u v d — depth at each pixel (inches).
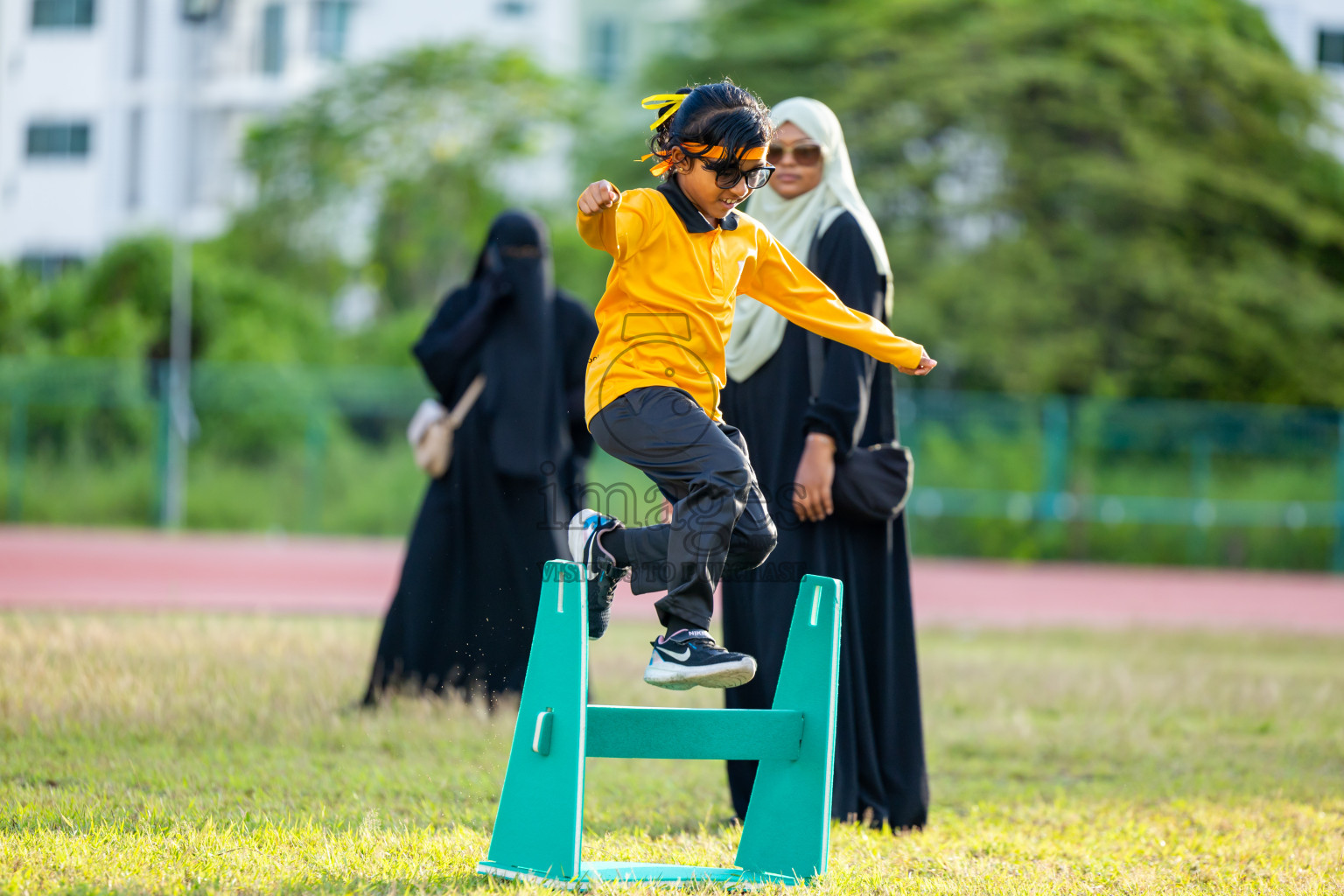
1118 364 2070.6
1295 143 2193.7
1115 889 355.6
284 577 1352.1
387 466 1966.0
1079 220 2158.0
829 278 446.0
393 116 2711.6
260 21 2989.7
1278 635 1052.5
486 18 3058.6
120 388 1923.0
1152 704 683.4
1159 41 2162.9
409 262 2689.5
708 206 334.0
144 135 2955.2
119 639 688.4
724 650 321.4
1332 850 405.7
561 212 2655.0
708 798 477.7
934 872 369.4
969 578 1608.0
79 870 325.4
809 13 2381.9
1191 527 1827.0
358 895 316.2
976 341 2032.5
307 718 541.0
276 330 2330.2
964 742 581.6
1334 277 2201.0
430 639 591.5
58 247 2947.8
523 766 342.3
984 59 2175.2
